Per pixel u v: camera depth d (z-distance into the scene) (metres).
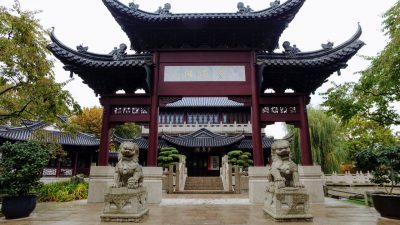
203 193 23.53
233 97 15.09
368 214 9.99
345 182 33.56
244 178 24.78
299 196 8.54
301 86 15.55
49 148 17.33
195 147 42.38
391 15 15.02
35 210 11.55
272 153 9.81
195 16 14.64
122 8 14.45
